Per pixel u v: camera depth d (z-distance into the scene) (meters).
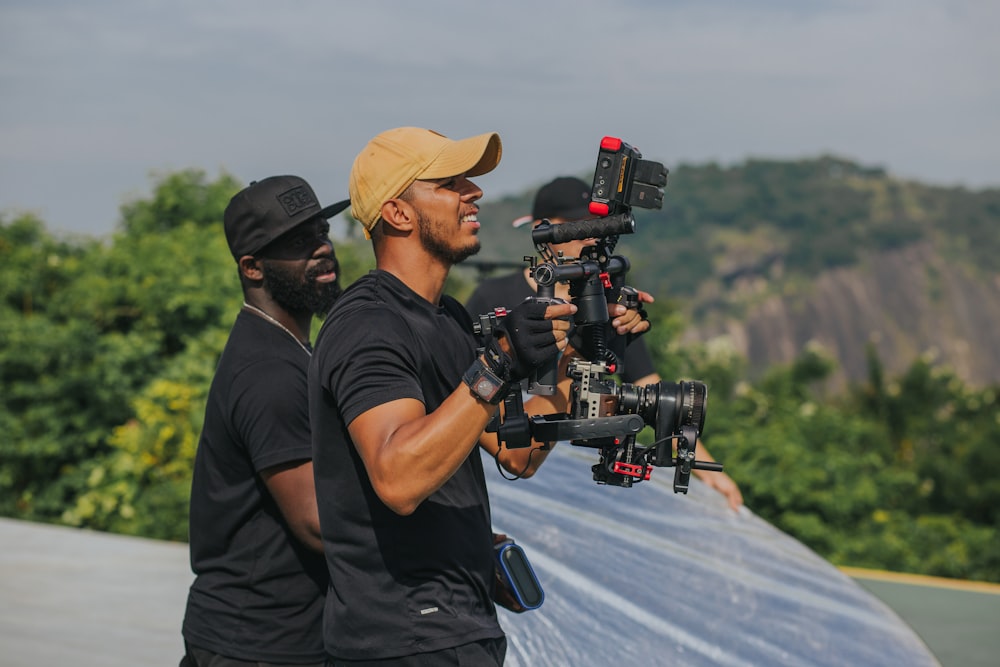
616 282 2.61
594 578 3.66
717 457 11.08
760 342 145.38
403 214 2.36
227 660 2.71
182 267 12.37
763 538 4.25
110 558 6.50
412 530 2.28
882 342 147.00
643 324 2.68
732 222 158.25
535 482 4.15
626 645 3.42
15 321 11.37
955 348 147.88
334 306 2.34
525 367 2.07
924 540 11.32
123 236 13.40
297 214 2.81
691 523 4.15
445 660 2.24
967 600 6.57
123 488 9.93
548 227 2.33
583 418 2.27
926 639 5.68
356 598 2.28
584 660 3.33
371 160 2.37
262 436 2.65
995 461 16.55
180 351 12.16
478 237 2.44
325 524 2.33
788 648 3.60
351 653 2.29
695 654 3.46
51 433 10.77
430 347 2.31
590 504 4.09
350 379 2.18
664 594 3.67
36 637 4.89
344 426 2.28
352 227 10.27
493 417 2.30
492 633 2.31
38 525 7.51
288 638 2.72
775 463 10.95
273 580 2.72
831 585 4.05
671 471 4.63
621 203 2.33
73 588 5.78
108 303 12.16
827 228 156.50
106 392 10.93
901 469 16.92
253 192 2.83
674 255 152.75
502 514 3.90
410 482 2.07
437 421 2.07
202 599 2.76
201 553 2.78
